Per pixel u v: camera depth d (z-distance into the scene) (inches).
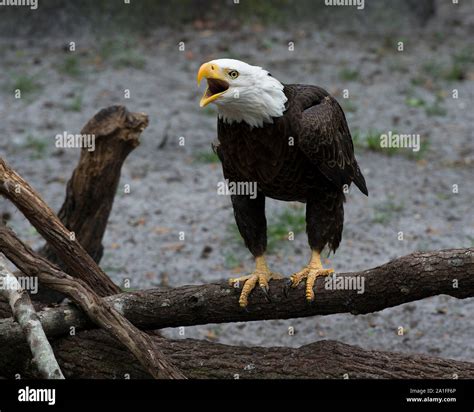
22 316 240.1
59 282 256.4
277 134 268.7
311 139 268.8
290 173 278.5
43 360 234.4
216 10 881.5
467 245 466.9
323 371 258.2
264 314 269.3
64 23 823.1
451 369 255.6
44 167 560.7
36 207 281.0
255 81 259.9
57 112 658.2
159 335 301.3
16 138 605.3
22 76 721.6
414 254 244.7
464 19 974.4
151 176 559.8
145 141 618.5
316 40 852.0
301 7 898.1
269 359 264.5
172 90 719.1
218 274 438.0
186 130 642.8
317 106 280.4
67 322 268.7
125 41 810.8
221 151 285.1
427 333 388.2
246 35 848.3
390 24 906.7
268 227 482.0
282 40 844.6
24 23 821.2
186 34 843.4
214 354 269.6
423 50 851.4
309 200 287.6
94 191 336.8
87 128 332.2
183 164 583.2
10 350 274.2
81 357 271.9
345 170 287.6
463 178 567.5
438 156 607.2
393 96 722.8
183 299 270.5
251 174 281.4
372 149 610.5
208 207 519.2
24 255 255.6
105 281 301.4
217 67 256.8
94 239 346.9
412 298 247.8
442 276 238.7
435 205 524.4
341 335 388.5
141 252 459.8
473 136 645.3
